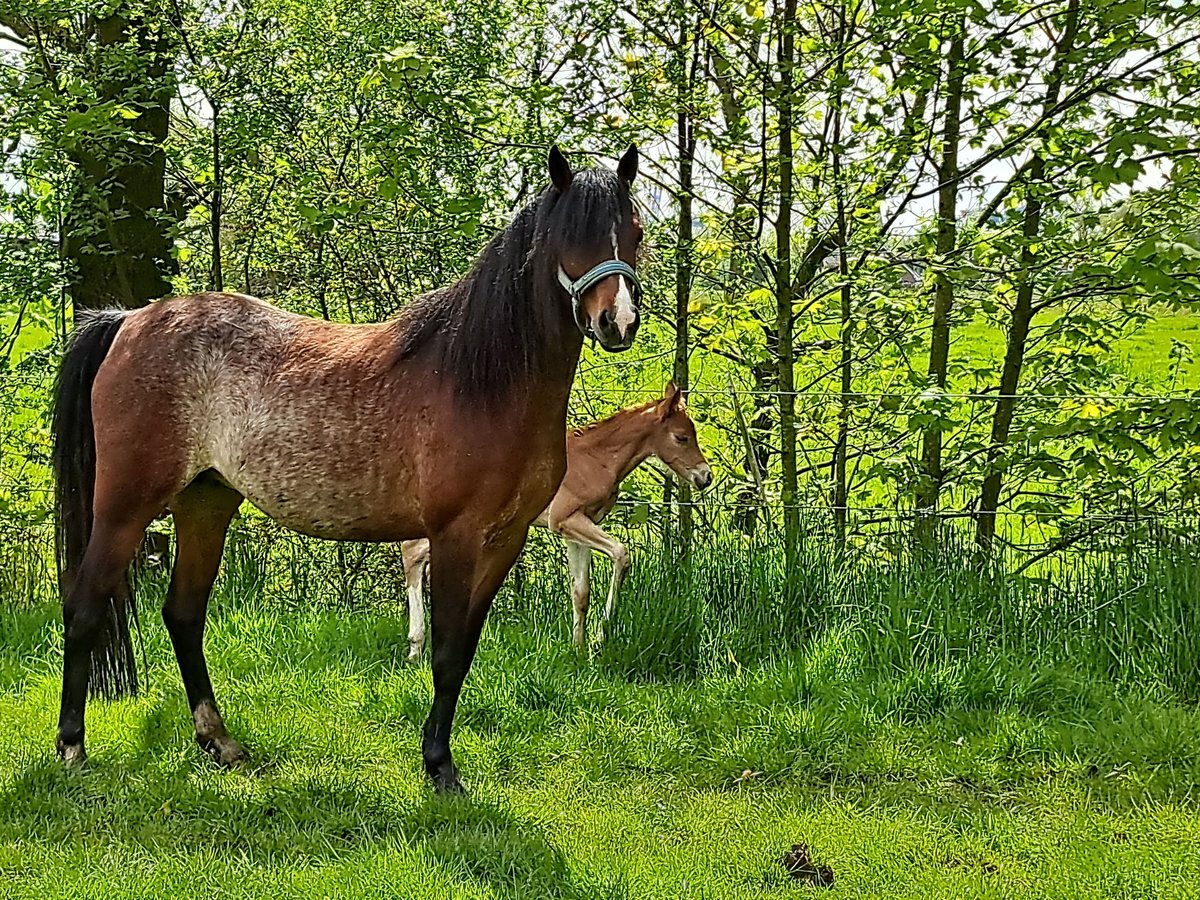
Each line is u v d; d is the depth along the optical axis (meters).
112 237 6.84
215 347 4.39
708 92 6.71
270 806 4.03
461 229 6.30
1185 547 5.80
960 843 3.87
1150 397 5.70
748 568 6.23
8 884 3.35
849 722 4.93
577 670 5.61
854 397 6.87
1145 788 4.32
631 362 7.83
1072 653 5.60
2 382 6.91
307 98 7.02
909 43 6.12
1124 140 5.64
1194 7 5.75
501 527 4.18
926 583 5.96
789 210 6.83
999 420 6.83
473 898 3.33
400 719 5.00
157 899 3.29
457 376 4.07
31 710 4.98
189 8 6.82
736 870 3.64
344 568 7.10
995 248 6.11
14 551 6.96
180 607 4.62
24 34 7.11
